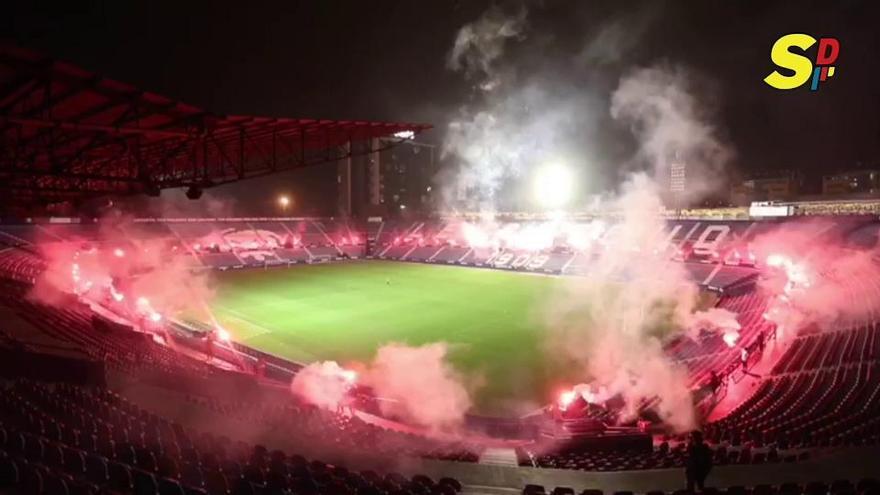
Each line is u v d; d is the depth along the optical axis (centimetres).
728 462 1285
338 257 7725
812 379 2130
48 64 972
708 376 2589
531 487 1087
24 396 1281
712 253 5444
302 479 966
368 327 3834
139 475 772
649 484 1227
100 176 1492
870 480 896
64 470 827
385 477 1132
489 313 4209
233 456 1113
